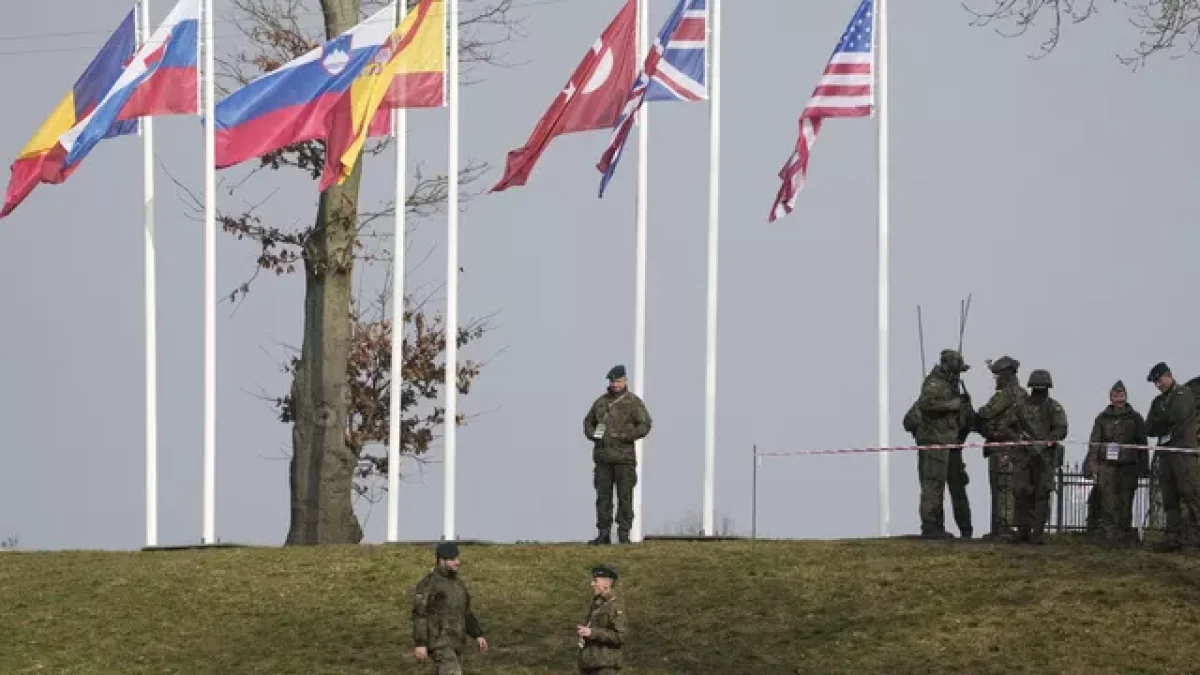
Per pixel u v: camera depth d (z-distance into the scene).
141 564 74.81
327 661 64.69
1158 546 70.75
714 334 83.19
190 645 66.50
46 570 74.25
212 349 84.00
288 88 84.31
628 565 71.50
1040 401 72.50
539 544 76.12
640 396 82.62
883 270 84.31
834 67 84.56
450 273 83.00
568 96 82.06
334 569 73.06
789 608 66.88
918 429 74.19
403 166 84.81
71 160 84.19
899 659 62.50
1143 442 71.88
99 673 64.12
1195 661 60.91
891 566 69.69
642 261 83.88
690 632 65.62
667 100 83.38
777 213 84.56
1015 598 66.00
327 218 99.38
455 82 84.06
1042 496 71.94
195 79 85.00
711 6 84.25
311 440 99.94
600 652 56.38
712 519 82.31
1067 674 60.62
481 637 58.44
